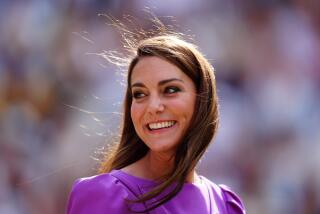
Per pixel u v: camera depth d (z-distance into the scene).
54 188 20.89
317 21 23.73
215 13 23.42
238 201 7.33
